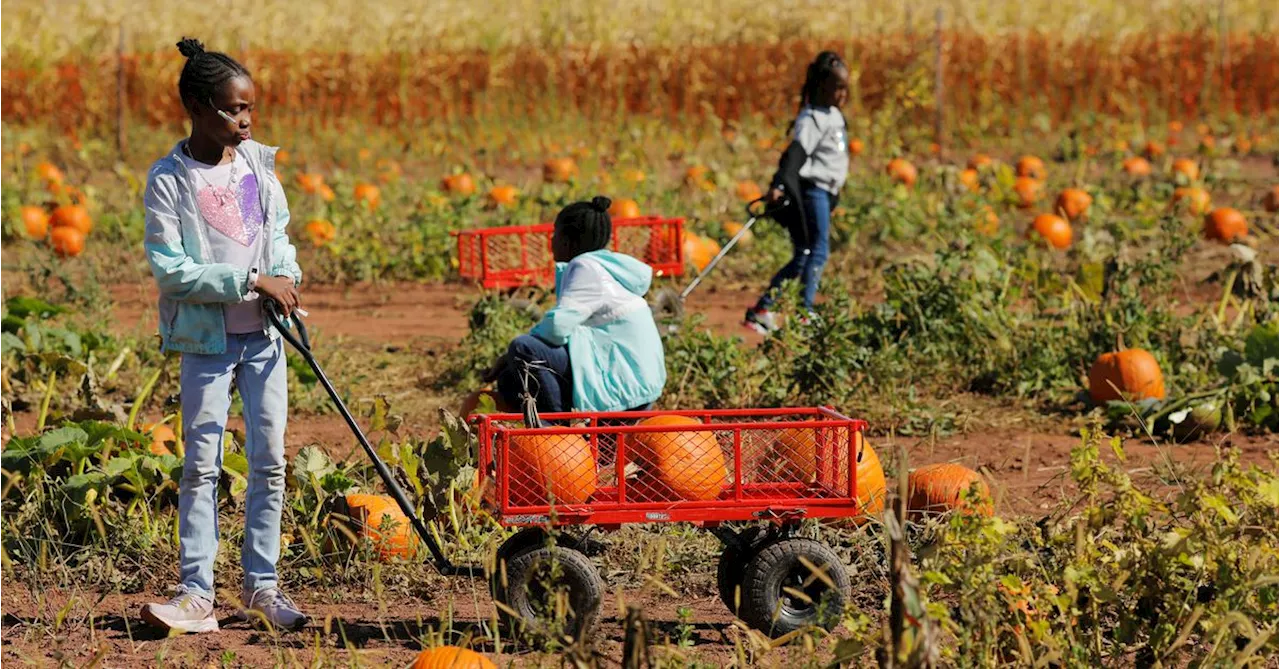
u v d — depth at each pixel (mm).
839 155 42000
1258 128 93188
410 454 24609
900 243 57312
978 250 42438
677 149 87625
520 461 20516
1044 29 101625
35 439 26297
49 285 50250
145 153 87250
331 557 24016
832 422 20828
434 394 37844
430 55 98438
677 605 22703
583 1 111688
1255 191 71438
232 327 20688
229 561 24250
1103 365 35156
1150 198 65375
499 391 24844
